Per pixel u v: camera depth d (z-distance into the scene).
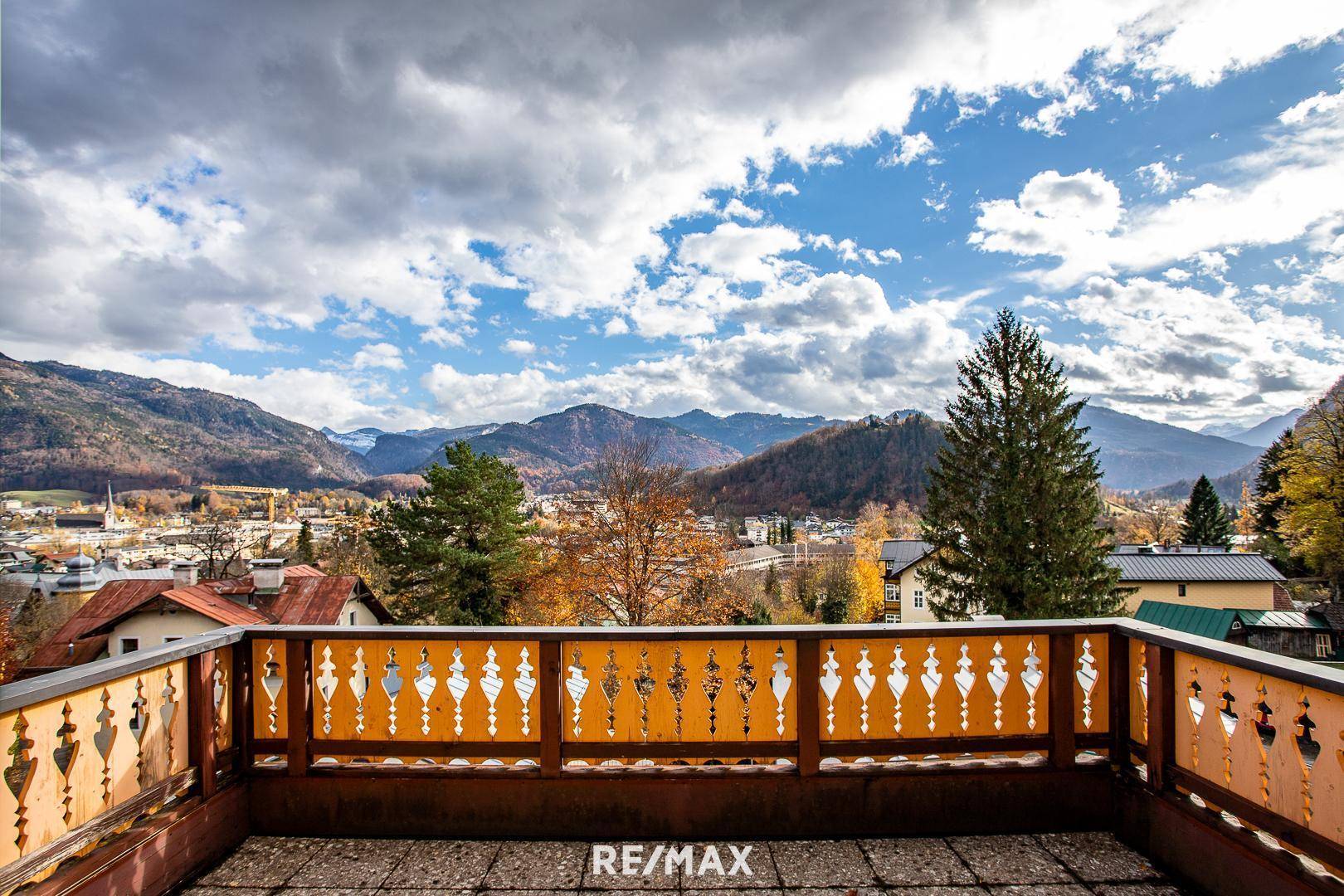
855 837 2.88
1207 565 28.72
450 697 2.97
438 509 23.42
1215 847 2.37
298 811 2.97
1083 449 18.16
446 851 2.82
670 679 2.94
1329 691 1.92
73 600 26.22
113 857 2.28
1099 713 2.98
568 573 21.80
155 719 2.53
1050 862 2.69
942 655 2.96
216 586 17.67
